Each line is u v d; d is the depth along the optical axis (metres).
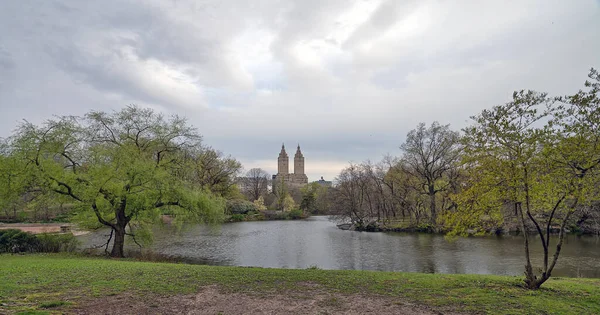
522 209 12.55
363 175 57.75
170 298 9.27
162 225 25.30
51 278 11.34
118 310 7.98
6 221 43.69
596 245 28.80
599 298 9.91
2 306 7.70
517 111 10.59
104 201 21.33
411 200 53.72
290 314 8.11
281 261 24.59
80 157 21.62
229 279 12.06
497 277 13.71
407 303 9.14
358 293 10.27
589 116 9.51
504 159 10.86
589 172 9.99
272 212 76.44
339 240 36.22
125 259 20.48
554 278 14.70
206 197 24.56
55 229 37.81
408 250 28.98
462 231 12.16
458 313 8.25
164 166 23.28
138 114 23.52
